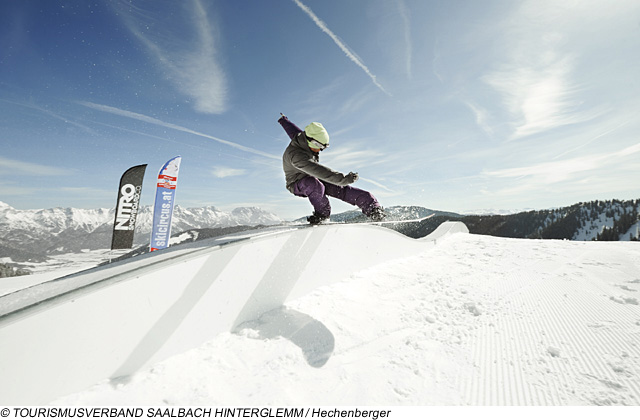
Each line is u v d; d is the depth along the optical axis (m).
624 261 4.29
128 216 7.27
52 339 1.41
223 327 2.16
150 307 1.77
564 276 3.68
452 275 3.82
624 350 1.90
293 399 1.52
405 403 1.50
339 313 2.56
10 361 1.28
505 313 2.58
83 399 1.45
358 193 3.42
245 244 2.38
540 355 1.90
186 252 2.02
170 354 1.84
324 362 1.86
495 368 1.78
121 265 1.91
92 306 1.54
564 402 1.46
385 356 1.93
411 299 2.97
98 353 1.56
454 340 2.13
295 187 3.22
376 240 4.31
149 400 1.48
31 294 1.49
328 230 3.36
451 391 1.59
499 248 5.72
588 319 2.40
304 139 2.89
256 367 1.79
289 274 2.79
